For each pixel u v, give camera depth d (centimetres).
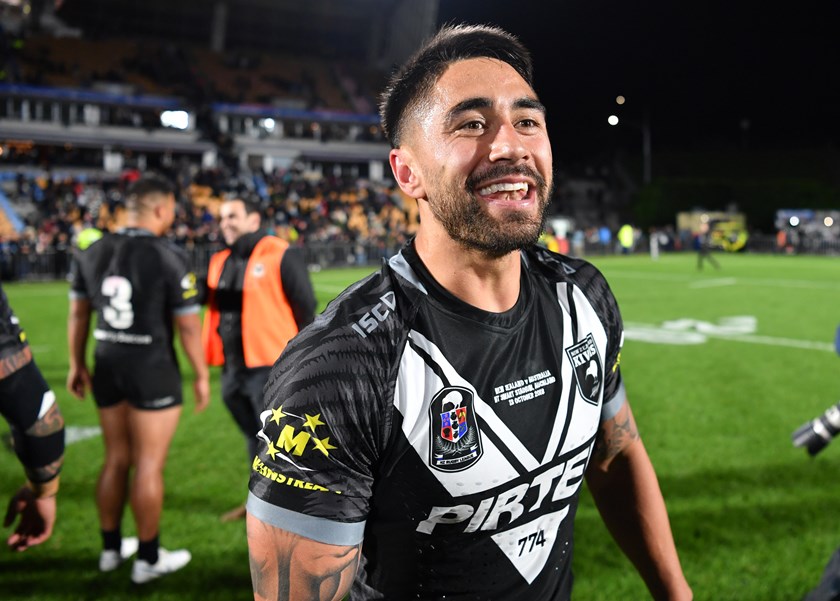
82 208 2620
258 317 372
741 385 713
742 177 4872
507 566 129
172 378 336
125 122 3566
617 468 157
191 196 3030
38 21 4431
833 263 2731
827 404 636
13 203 2741
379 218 3369
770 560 347
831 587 203
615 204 4766
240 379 378
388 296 122
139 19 4481
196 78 4159
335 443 111
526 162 116
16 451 166
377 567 127
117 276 325
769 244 3597
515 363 123
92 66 3897
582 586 325
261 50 4919
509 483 121
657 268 2464
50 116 3431
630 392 690
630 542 159
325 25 4919
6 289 1786
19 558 359
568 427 128
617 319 144
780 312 1274
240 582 335
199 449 533
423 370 117
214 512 414
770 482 449
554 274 138
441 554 123
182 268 335
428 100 119
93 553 366
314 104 4338
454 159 115
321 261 2661
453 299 122
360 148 4131
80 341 355
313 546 111
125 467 344
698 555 352
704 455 500
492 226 114
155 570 335
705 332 1063
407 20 4697
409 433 115
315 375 112
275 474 112
